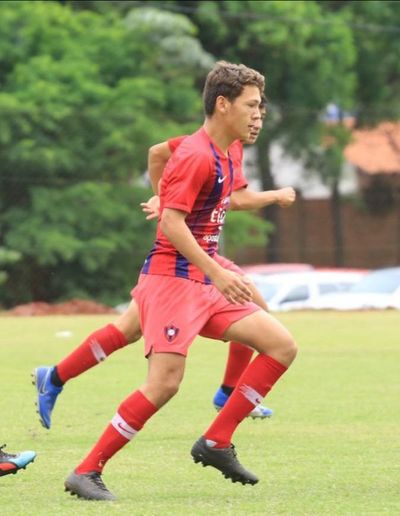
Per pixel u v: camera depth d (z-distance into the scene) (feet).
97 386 117.08
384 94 410.93
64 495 63.26
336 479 68.23
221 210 64.59
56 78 312.91
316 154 369.09
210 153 62.34
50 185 299.17
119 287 304.50
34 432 87.30
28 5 326.44
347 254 391.24
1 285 292.81
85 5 361.92
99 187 299.38
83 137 305.53
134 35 341.21
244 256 380.78
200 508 58.95
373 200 394.93
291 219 382.22
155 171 80.48
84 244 295.07
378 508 59.00
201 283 63.57
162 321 62.44
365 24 401.29
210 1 365.20
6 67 324.39
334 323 193.36
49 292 297.53
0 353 146.20
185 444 82.64
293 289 266.77
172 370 62.18
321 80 369.91
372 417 96.02
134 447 81.20
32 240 291.58
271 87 370.94
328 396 109.60
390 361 140.05
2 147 296.10
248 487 65.72
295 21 355.77
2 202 294.66
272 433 87.51
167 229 61.26
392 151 399.85
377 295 247.09
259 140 355.56
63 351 148.56
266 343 63.62
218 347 158.40
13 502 61.11
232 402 63.72
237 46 370.53
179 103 333.83
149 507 59.26
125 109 313.73
